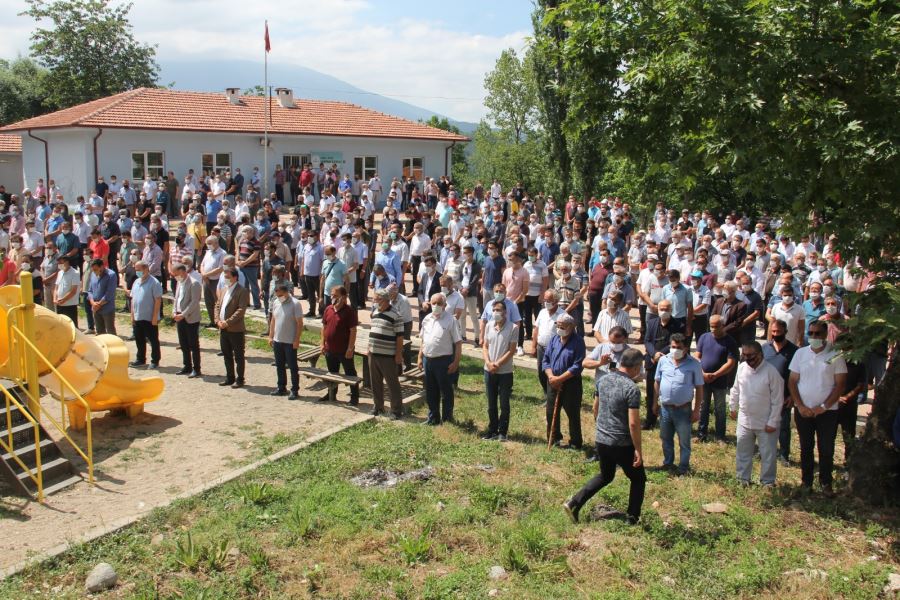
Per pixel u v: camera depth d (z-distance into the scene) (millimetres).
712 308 13156
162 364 14242
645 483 8430
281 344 12164
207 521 7930
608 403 7875
